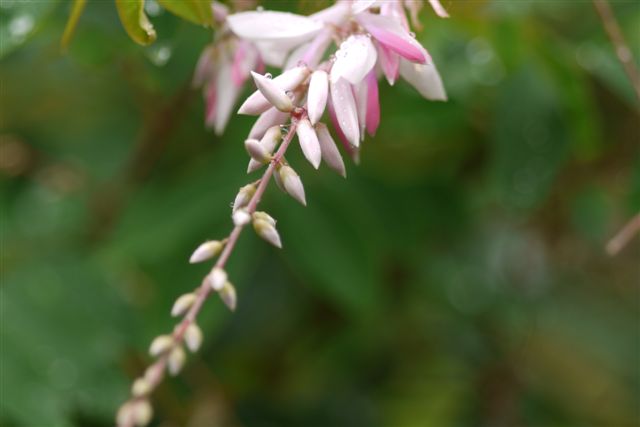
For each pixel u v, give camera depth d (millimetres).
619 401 646
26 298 464
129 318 469
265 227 350
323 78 355
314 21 370
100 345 462
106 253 476
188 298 366
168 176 497
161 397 528
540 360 642
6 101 556
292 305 574
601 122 521
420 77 372
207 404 557
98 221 519
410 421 607
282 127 356
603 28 466
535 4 480
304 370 596
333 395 612
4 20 391
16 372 451
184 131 501
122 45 407
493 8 443
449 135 524
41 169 549
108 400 454
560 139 478
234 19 374
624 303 664
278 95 351
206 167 479
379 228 492
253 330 574
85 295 470
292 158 482
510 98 482
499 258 623
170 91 452
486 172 530
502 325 621
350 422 606
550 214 586
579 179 548
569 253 623
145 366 498
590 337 647
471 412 616
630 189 486
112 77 529
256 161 350
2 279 469
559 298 646
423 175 526
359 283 480
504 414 615
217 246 356
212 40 392
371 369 620
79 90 555
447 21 444
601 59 459
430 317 611
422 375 623
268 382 594
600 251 622
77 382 454
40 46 468
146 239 473
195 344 366
